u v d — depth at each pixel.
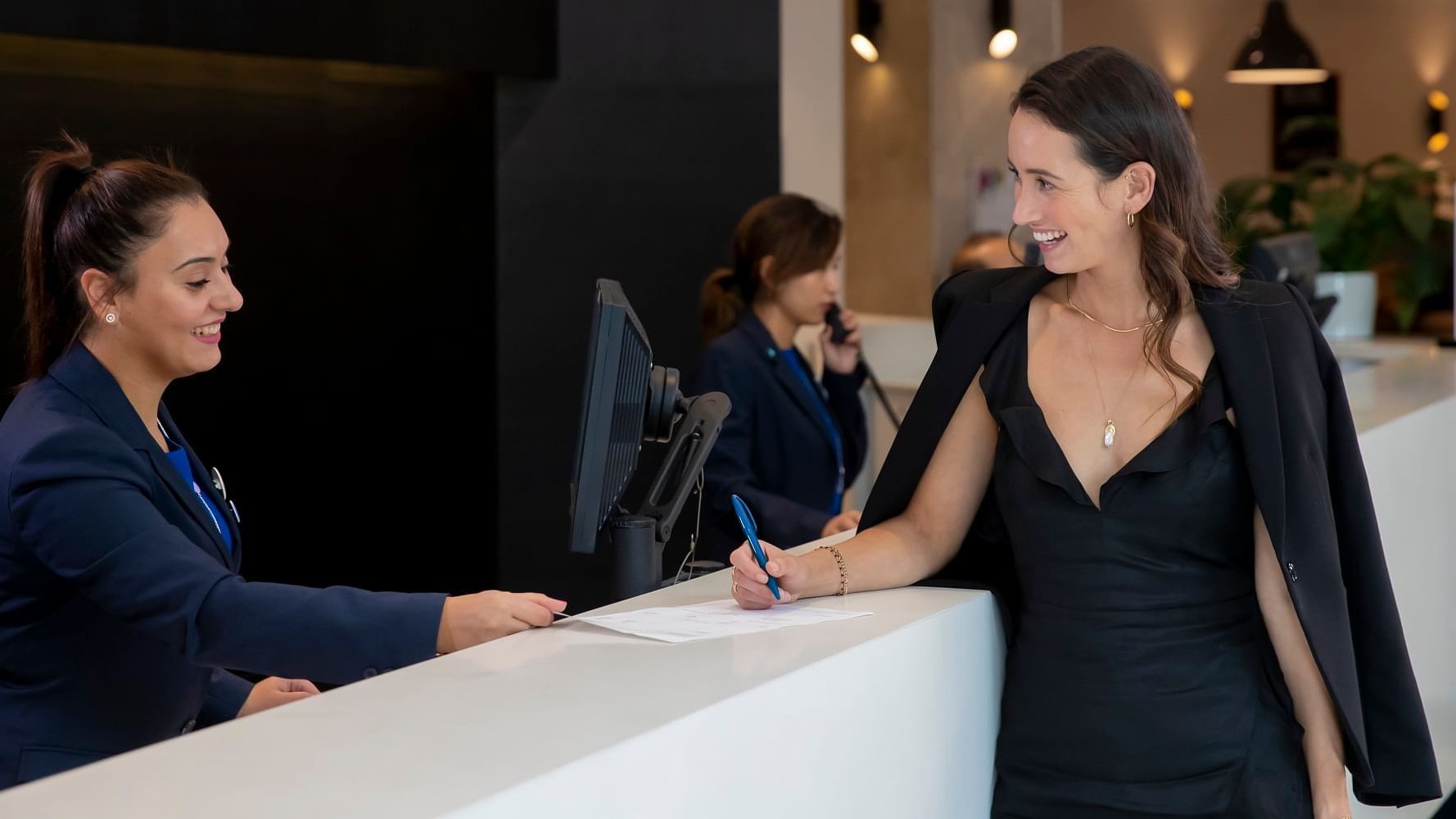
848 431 3.49
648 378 2.00
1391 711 1.91
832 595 1.92
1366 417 2.94
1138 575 1.85
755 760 1.48
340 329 4.17
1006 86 7.09
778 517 3.10
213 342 1.99
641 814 1.33
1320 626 1.79
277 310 4.04
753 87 4.71
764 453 3.31
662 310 4.63
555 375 4.52
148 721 1.98
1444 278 6.57
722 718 1.42
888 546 1.97
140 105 3.69
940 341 2.02
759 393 3.29
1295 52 9.43
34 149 3.50
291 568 4.14
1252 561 1.90
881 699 1.70
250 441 4.03
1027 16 7.09
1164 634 1.85
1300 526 1.81
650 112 4.54
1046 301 1.97
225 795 1.17
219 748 1.29
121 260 1.89
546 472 4.54
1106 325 1.92
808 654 1.60
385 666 1.74
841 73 5.40
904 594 1.94
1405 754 1.91
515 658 1.59
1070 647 1.88
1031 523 1.90
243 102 3.89
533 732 1.33
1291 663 1.87
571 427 4.55
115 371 1.96
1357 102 11.20
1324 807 1.85
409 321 4.30
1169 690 1.84
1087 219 1.83
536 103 4.38
